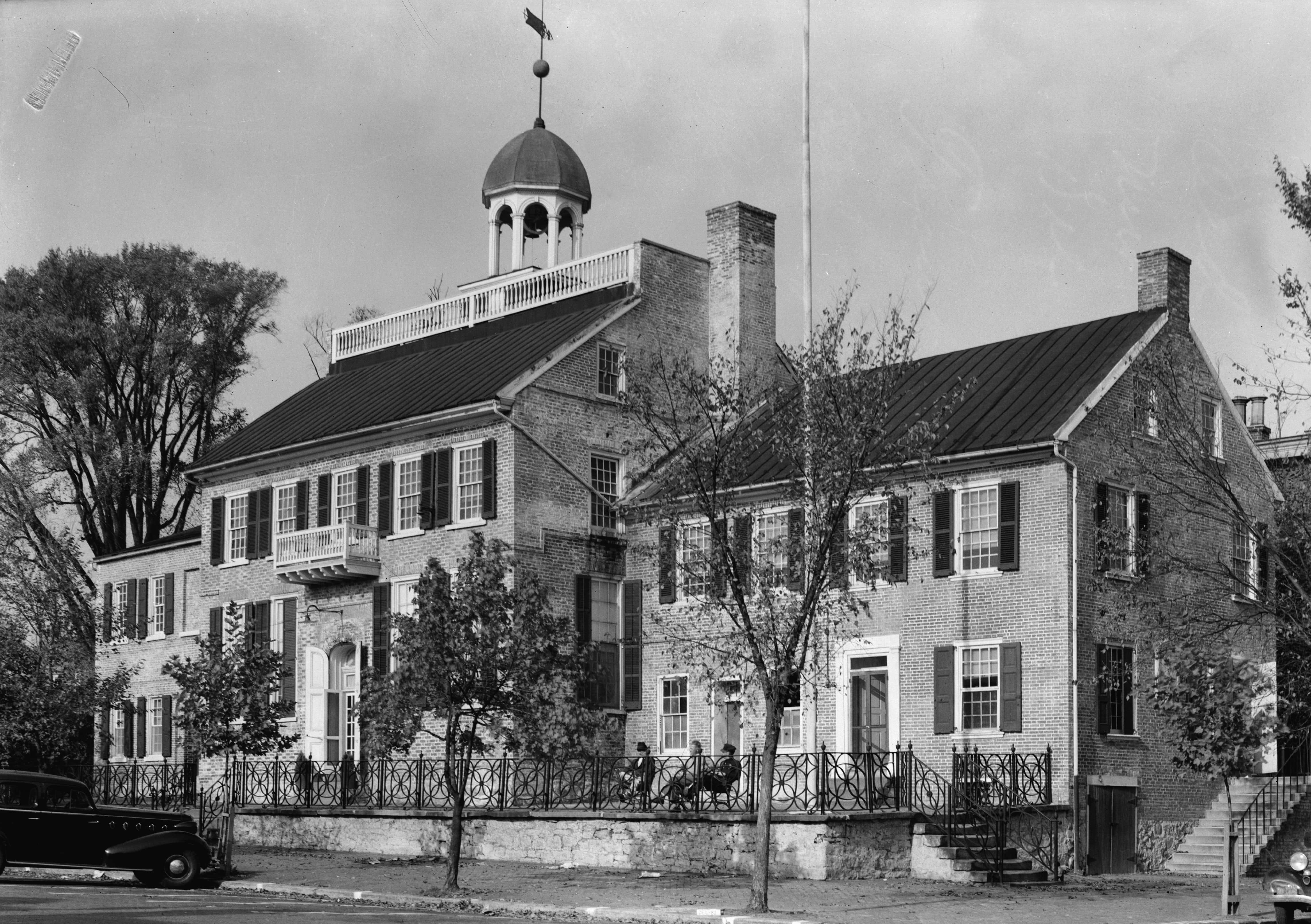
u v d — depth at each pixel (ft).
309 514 147.33
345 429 143.02
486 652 89.76
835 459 84.79
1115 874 109.81
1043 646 110.52
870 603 120.67
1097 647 111.55
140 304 195.31
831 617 110.63
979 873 95.91
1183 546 121.19
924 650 116.98
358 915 73.41
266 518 151.33
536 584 93.66
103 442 186.50
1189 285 127.44
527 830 108.78
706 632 106.73
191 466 158.40
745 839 97.19
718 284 148.56
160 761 168.45
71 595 175.01
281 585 148.87
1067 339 125.70
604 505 137.28
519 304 153.58
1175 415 108.68
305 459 148.56
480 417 132.16
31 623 153.38
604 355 139.64
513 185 158.61
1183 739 84.64
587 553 134.62
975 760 104.12
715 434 88.84
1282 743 126.41
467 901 84.38
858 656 121.08
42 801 88.48
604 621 135.23
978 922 74.23
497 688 90.33
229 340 198.80
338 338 168.35
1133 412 117.80
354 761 138.31
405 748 92.12
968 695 114.32
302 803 131.85
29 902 73.31
